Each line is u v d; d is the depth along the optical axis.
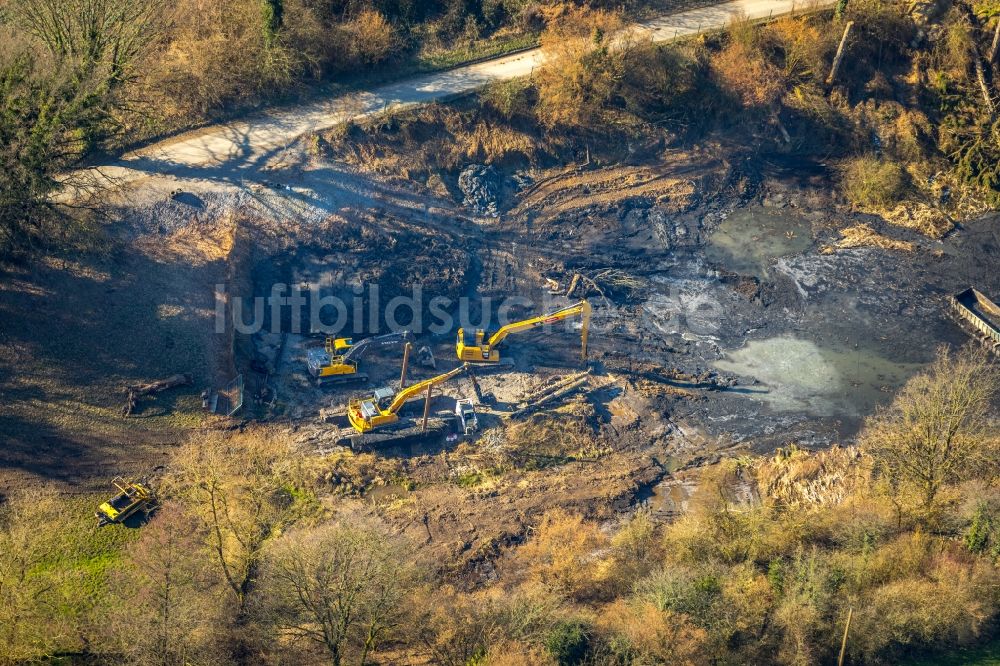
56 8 82.12
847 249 98.62
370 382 81.12
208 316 80.88
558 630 59.16
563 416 80.06
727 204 102.75
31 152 75.75
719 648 60.91
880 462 74.88
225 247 85.38
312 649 60.09
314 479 72.25
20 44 76.88
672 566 64.62
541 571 66.81
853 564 65.50
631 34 104.50
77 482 69.12
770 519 69.88
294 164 93.44
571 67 101.81
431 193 96.50
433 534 69.94
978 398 72.56
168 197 87.31
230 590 61.06
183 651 55.16
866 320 91.44
